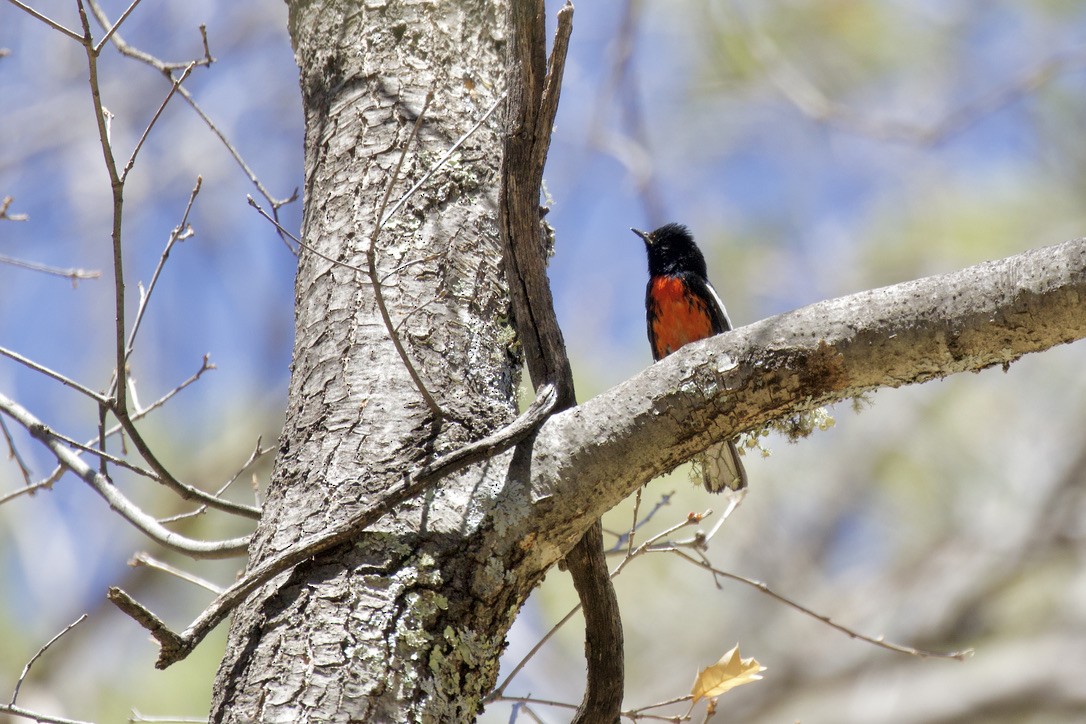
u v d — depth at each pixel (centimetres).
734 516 1703
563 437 510
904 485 1700
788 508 1733
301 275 593
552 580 1365
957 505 1684
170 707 1048
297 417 540
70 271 815
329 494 501
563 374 534
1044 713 1536
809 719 1617
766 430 573
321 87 642
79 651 1284
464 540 492
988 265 482
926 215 1520
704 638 1627
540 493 502
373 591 475
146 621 433
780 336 495
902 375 491
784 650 1678
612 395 514
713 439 510
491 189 609
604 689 584
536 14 497
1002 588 1667
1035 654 1583
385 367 538
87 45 482
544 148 518
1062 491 1641
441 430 519
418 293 562
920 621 1667
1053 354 1670
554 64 500
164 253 623
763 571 1698
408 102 616
